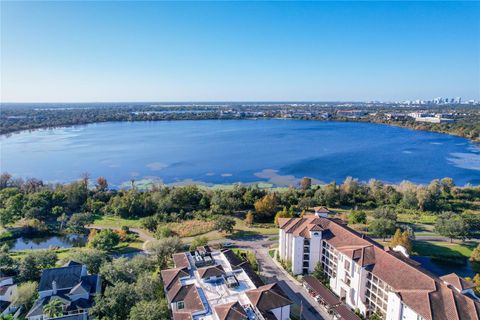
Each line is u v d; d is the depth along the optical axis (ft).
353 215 415.03
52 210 465.06
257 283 236.43
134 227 427.33
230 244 354.74
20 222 442.91
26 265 276.21
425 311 177.88
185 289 216.33
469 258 322.34
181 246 310.24
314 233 274.36
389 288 208.33
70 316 208.85
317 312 232.73
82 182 545.44
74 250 339.16
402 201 497.05
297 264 281.33
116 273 253.44
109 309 211.61
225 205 466.29
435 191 510.58
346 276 243.81
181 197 493.36
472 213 454.40
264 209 447.42
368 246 241.76
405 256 246.27
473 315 173.06
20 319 225.15
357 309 232.94
